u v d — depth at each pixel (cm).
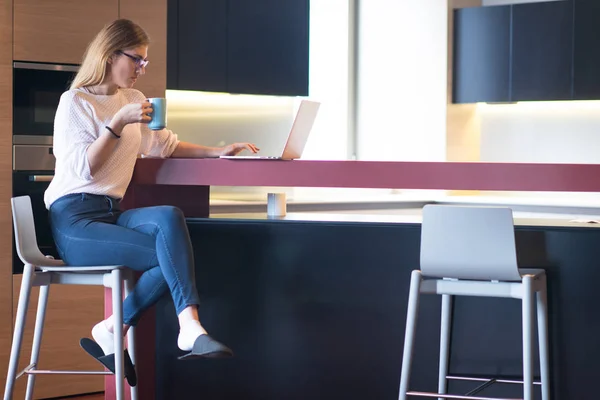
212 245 408
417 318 362
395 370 394
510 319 383
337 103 790
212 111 671
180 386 414
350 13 784
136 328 399
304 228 400
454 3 726
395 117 760
